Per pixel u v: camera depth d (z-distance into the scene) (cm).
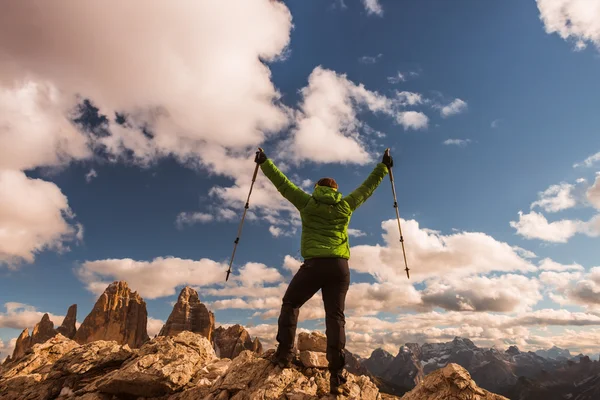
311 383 312
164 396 367
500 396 262
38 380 458
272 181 311
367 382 325
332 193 296
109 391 379
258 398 285
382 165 320
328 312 287
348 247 299
